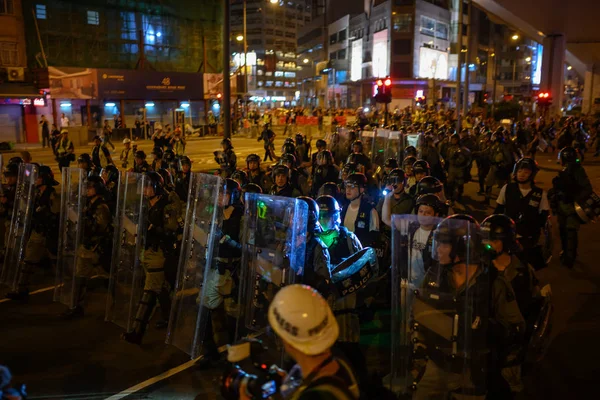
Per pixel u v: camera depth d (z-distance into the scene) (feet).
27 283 22.48
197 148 103.40
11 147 95.40
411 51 233.55
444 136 51.75
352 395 6.07
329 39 313.32
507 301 11.31
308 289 6.36
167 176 26.76
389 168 27.91
